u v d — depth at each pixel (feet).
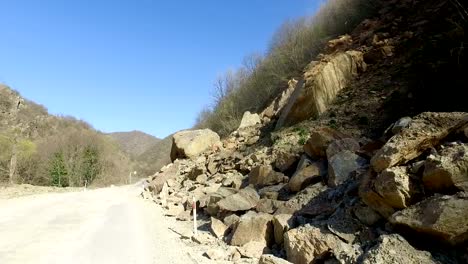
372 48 47.24
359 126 36.47
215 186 46.34
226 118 84.99
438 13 43.50
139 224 38.40
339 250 18.21
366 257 16.19
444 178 15.80
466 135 17.42
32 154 176.65
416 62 38.93
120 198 71.26
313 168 29.27
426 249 15.74
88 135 216.95
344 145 28.35
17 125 281.13
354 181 23.39
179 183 63.67
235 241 25.67
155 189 68.95
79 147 200.23
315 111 43.32
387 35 47.83
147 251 26.13
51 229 35.27
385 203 18.19
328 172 26.99
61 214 46.11
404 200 17.03
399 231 16.80
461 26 35.47
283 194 30.60
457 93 29.96
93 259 24.13
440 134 18.02
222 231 29.60
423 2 48.65
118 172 229.25
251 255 22.95
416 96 34.47
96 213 47.70
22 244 28.48
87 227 36.52
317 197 25.35
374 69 44.96
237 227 26.20
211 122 93.81
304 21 74.43
